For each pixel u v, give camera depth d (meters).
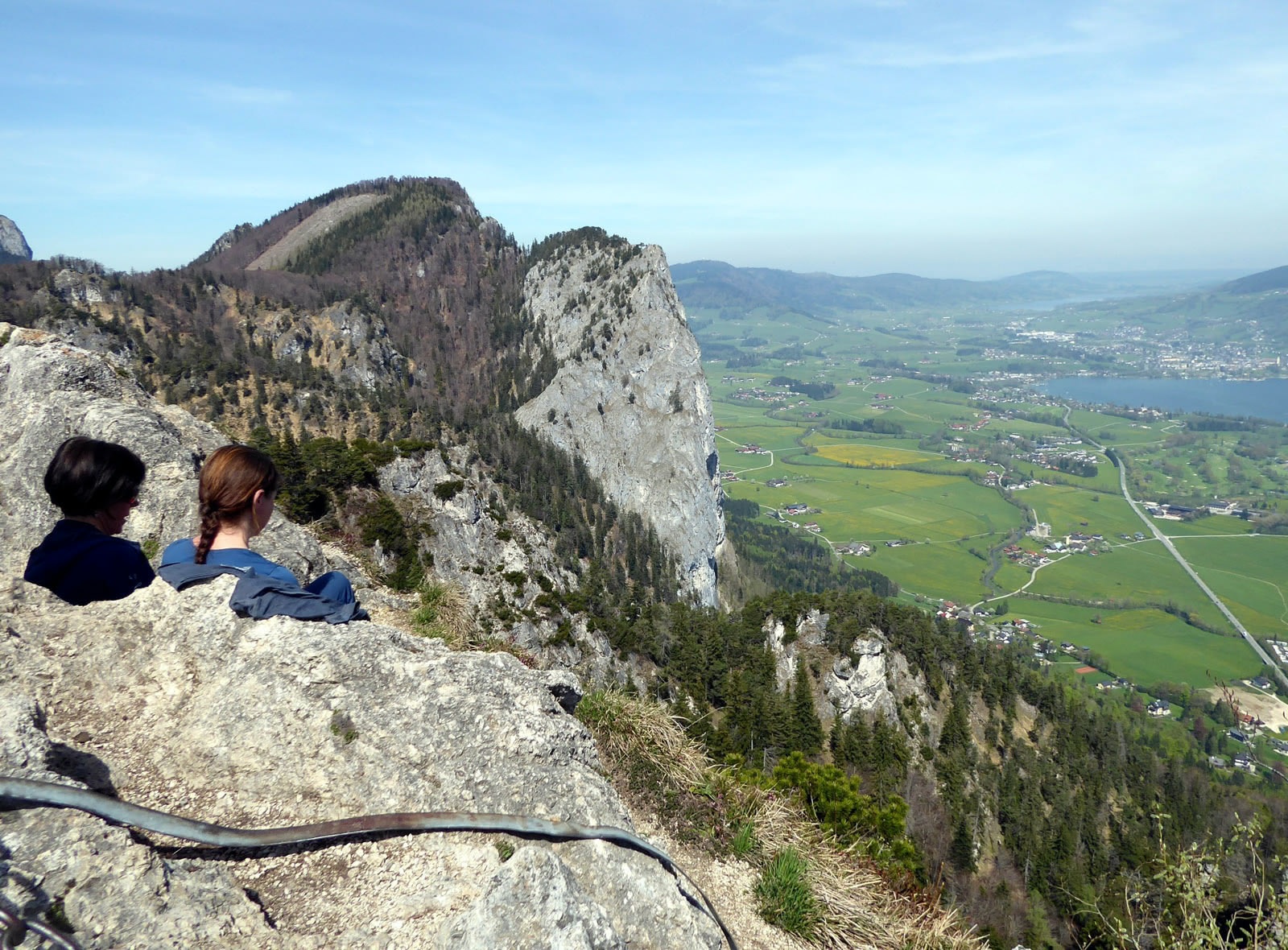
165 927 3.18
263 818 4.26
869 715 72.81
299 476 28.06
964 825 54.28
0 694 4.00
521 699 5.37
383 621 10.80
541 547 63.19
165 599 5.05
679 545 158.38
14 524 7.93
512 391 199.50
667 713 8.88
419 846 4.25
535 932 3.46
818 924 6.70
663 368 179.75
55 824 3.22
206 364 133.00
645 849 5.09
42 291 138.00
